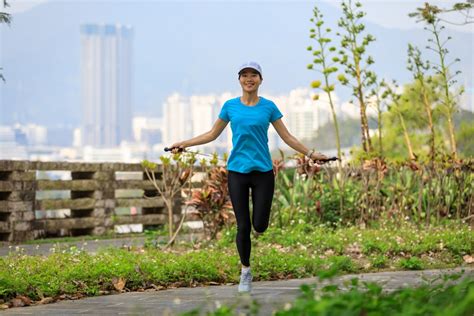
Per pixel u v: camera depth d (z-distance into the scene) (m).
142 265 9.59
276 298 7.67
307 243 13.02
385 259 11.43
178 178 13.34
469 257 12.18
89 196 17.28
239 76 8.48
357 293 4.84
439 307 5.06
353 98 19.48
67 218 16.67
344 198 16.08
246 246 8.44
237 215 8.45
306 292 4.93
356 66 19.02
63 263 10.09
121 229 17.52
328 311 4.43
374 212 16.17
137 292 8.84
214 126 8.65
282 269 10.18
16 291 8.20
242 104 8.48
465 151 31.28
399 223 15.59
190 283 9.40
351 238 13.10
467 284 5.42
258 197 8.43
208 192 13.70
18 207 15.56
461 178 16.81
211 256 10.82
